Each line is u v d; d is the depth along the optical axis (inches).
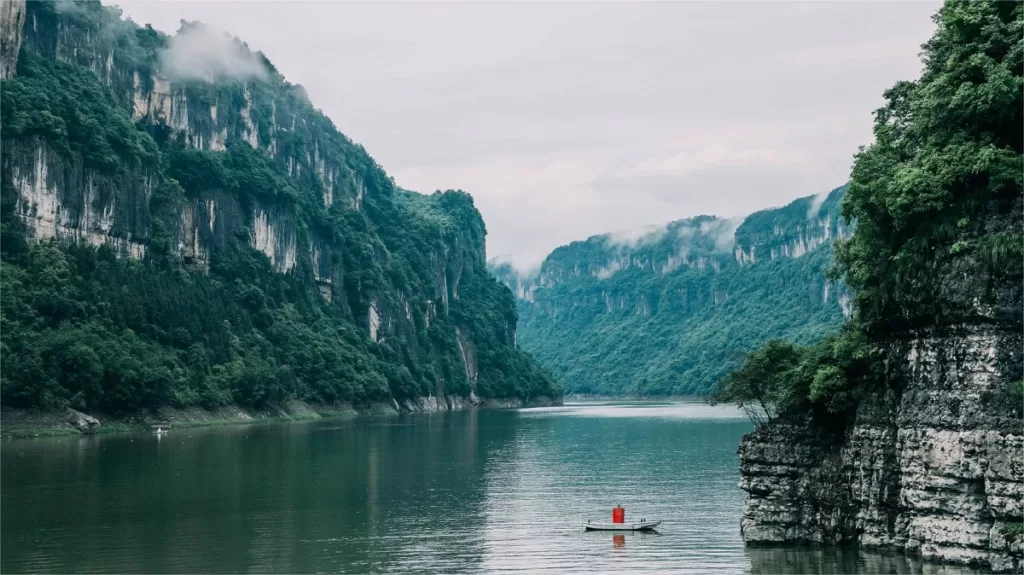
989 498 1887.3
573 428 7180.1
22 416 5649.6
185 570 2236.7
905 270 2124.8
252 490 3430.1
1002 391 1889.8
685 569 2181.3
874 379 2267.5
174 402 6919.3
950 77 2098.9
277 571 2224.4
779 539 2374.5
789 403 2417.6
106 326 6752.0
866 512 2220.7
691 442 5595.5
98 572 2218.3
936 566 1990.7
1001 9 2127.2
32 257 6717.5
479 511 3029.0
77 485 3513.8
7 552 2413.9
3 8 7332.7
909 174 2085.4
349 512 3004.4
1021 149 2025.1
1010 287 1902.1
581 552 2401.6
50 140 7317.9
